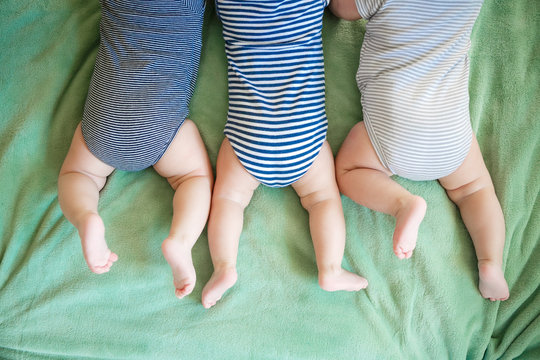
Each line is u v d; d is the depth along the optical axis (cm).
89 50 141
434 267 128
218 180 125
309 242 130
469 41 124
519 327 130
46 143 134
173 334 122
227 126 124
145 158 121
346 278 121
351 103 141
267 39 125
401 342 124
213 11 145
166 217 131
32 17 141
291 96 120
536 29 143
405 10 122
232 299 125
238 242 125
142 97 117
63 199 116
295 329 123
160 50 121
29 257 125
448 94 120
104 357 122
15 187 130
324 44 144
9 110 134
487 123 142
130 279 125
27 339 121
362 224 132
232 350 121
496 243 126
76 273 125
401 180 135
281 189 134
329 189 126
